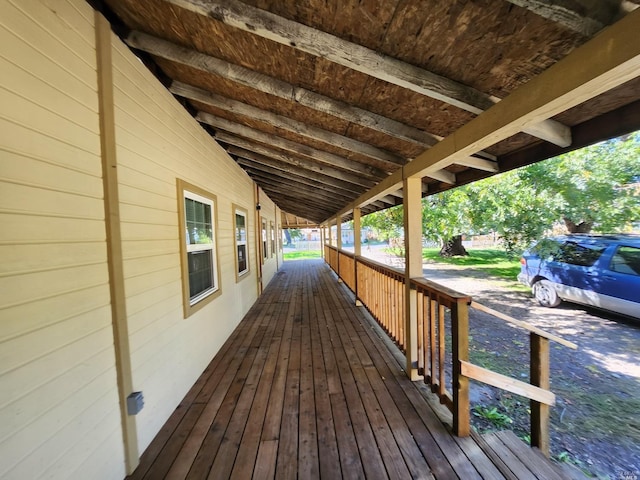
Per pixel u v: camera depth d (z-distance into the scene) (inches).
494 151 89.5
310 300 229.6
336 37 55.5
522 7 39.1
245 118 118.0
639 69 35.8
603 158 188.9
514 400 99.7
